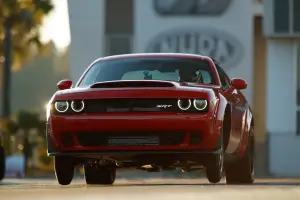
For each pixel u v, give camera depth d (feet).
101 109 84.89
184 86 86.48
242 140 99.19
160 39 261.85
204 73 93.40
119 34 262.67
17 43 374.84
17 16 362.33
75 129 84.84
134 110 84.28
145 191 72.02
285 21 242.78
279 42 248.11
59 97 86.38
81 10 262.26
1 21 361.10
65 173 89.30
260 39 299.17
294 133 247.09
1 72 428.15
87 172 100.07
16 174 250.57
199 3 261.24
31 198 62.90
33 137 333.42
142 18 262.26
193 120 83.87
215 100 86.17
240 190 73.26
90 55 261.85
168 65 93.76
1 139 136.56
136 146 83.97
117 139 84.28
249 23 260.21
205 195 65.67
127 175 237.04
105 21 262.67
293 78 248.11
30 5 364.58
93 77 93.15
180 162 87.56
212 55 260.62
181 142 84.33
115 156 85.05
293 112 247.91
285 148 246.47
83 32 262.26
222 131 86.53
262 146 290.35
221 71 98.22
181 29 261.03
